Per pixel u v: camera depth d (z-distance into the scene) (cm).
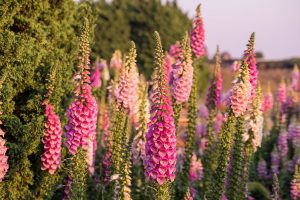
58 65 1574
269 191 1875
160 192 981
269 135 2327
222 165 1367
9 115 1453
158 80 973
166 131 955
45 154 1380
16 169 1427
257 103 1535
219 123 2009
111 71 2362
